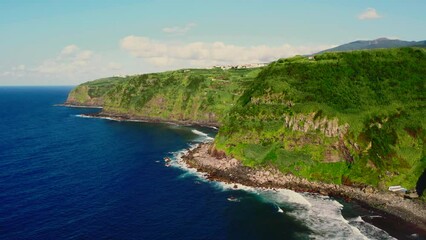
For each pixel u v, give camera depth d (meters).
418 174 98.62
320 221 82.00
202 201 93.88
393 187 97.19
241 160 122.81
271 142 123.50
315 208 89.81
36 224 77.75
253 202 93.50
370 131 111.00
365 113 115.88
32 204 89.19
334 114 116.56
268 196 98.00
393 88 123.75
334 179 106.69
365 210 88.50
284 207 90.25
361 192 98.81
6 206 87.38
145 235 74.38
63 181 108.81
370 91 125.06
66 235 73.06
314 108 121.00
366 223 81.06
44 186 103.69
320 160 112.44
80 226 77.38
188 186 105.88
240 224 80.25
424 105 114.88
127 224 79.19
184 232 76.06
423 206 87.44
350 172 106.19
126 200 93.62
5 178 110.75
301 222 81.44
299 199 95.94
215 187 105.31
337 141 113.38
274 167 115.50
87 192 99.19
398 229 78.00
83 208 87.44
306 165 112.38
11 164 128.62
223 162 124.69
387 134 109.25
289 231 77.00
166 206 90.12
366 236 74.62
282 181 108.44
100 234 74.06
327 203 93.31
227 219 82.88
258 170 116.00
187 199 95.19
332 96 125.75
